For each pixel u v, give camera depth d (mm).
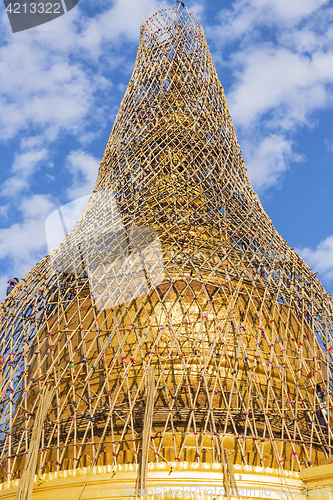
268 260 24234
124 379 19156
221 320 20656
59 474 16281
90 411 17734
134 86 31688
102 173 29344
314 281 25016
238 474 15945
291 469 17047
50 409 19359
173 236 23156
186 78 30750
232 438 17859
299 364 19312
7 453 19453
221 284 21234
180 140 28250
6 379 20125
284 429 18812
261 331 21344
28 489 15094
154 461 17203
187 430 16844
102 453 17625
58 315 21172
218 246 23453
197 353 19188
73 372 19609
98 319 21500
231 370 18609
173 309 21203
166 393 18422
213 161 28141
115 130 30891
